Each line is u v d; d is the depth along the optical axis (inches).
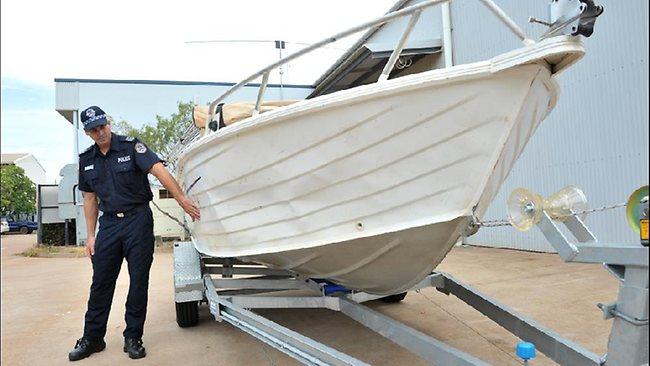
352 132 92.8
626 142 229.3
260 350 128.9
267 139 104.6
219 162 119.1
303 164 101.3
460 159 86.5
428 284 131.3
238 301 125.0
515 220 81.7
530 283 194.5
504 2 297.0
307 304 127.8
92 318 131.1
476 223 90.7
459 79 80.8
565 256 74.6
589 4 68.4
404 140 89.2
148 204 136.1
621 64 230.4
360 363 75.4
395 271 110.1
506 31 299.1
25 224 1152.2
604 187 241.1
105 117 126.5
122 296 212.2
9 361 128.3
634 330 66.6
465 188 88.1
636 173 224.5
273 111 99.8
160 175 129.7
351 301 120.6
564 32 73.4
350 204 99.5
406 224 94.5
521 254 278.8
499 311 110.0
